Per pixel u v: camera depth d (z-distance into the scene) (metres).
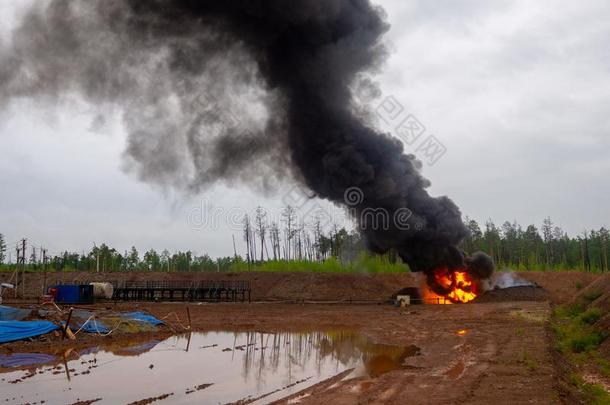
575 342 20.78
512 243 99.44
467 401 12.61
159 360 21.31
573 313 32.91
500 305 44.59
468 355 20.14
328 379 17.09
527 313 35.31
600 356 18.56
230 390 15.63
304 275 65.94
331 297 59.59
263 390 15.59
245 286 65.31
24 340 24.31
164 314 40.00
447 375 16.53
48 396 14.84
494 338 24.30
